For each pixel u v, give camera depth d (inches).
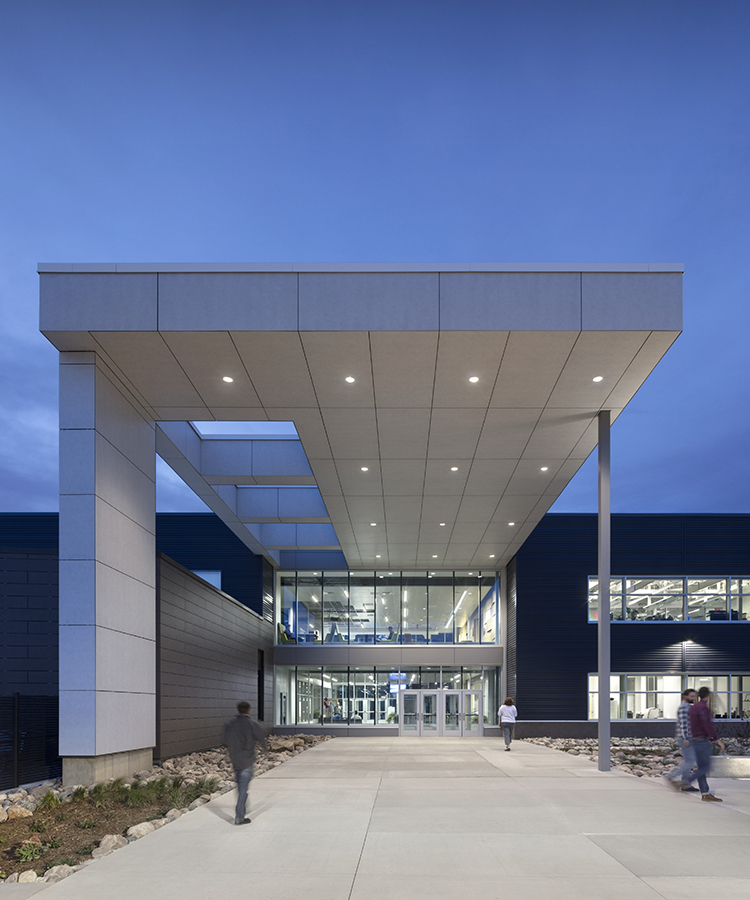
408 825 358.9
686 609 1214.3
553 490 804.6
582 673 1188.5
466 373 525.7
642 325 461.4
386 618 1320.1
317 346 485.4
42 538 1229.7
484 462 716.7
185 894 243.1
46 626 617.0
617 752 816.9
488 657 1295.5
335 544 1137.4
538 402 577.3
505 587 1299.2
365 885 252.4
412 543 1075.9
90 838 340.8
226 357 505.4
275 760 730.2
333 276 468.1
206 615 828.0
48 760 514.6
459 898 236.8
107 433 532.4
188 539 1213.7
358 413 600.7
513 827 353.4
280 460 797.9
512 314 463.2
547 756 775.1
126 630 560.1
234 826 356.8
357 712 1288.1
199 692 788.6
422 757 766.5
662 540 1231.5
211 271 469.4
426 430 636.1
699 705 457.1
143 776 548.1
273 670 1266.0
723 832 340.5
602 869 272.7
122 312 468.4
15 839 335.6
